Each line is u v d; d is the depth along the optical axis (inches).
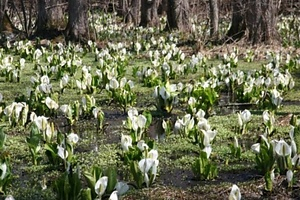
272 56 546.9
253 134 274.1
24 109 286.8
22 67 498.6
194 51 658.2
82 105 317.7
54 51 647.8
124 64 529.0
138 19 1147.9
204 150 203.6
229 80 399.9
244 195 186.4
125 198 183.3
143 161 186.9
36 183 201.5
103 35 837.8
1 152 242.1
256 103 336.5
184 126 258.2
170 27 927.7
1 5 869.8
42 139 232.8
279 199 181.5
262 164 202.4
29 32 879.7
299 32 788.0
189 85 350.9
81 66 541.3
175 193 188.2
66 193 162.4
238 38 714.8
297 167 198.2
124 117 323.9
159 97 323.0
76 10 772.6
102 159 231.1
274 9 689.0
